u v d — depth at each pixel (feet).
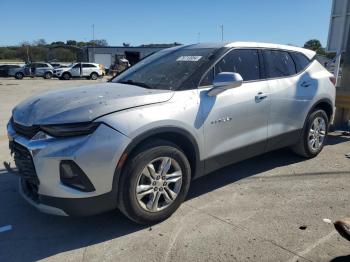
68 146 10.08
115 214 12.71
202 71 13.00
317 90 17.39
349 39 23.99
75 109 10.61
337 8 26.45
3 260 10.22
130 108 10.95
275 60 15.93
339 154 19.51
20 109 12.14
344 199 13.76
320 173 16.55
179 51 15.25
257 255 10.20
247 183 15.38
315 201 13.58
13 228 11.93
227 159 13.79
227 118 13.28
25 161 10.91
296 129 16.76
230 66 13.94
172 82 12.72
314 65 17.92
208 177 16.06
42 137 10.39
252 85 14.40
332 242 10.79
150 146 11.19
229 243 10.81
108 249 10.66
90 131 10.24
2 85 83.25
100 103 10.84
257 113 14.44
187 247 10.64
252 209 12.97
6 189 14.92
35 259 10.27
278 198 13.88
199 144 12.51
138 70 15.06
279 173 16.53
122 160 10.59
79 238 11.30
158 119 11.12
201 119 12.39
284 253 10.28
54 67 129.29
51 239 11.27
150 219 11.64
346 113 24.02
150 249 10.59
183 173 12.16
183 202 13.57
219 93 13.02
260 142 14.92
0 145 21.77
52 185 10.28
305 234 11.25
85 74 119.85
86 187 10.28
